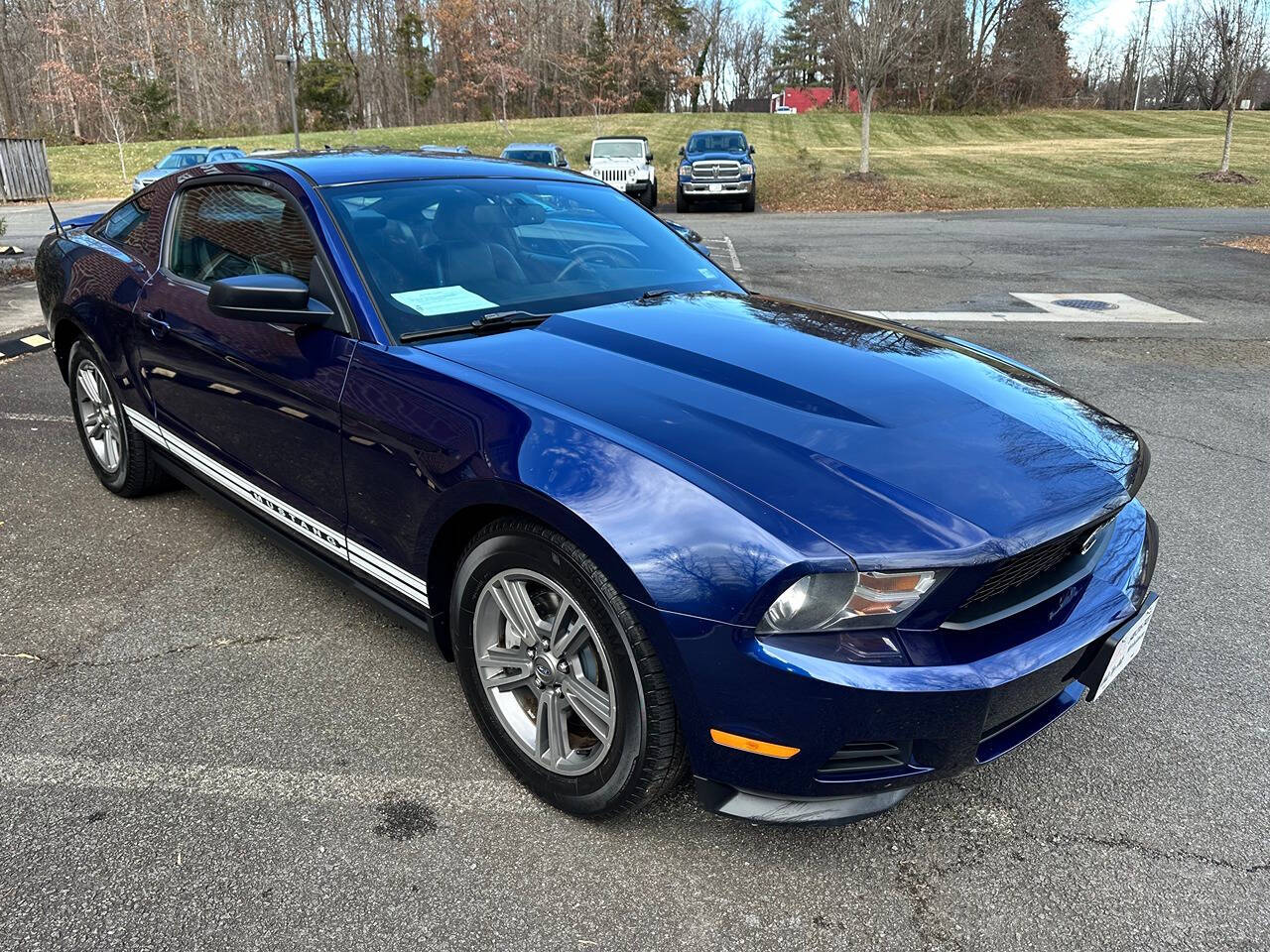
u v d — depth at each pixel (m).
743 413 2.16
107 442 4.11
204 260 3.26
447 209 3.06
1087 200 21.72
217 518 4.01
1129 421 5.48
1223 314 8.80
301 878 2.04
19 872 2.04
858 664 1.79
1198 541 3.88
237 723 2.60
